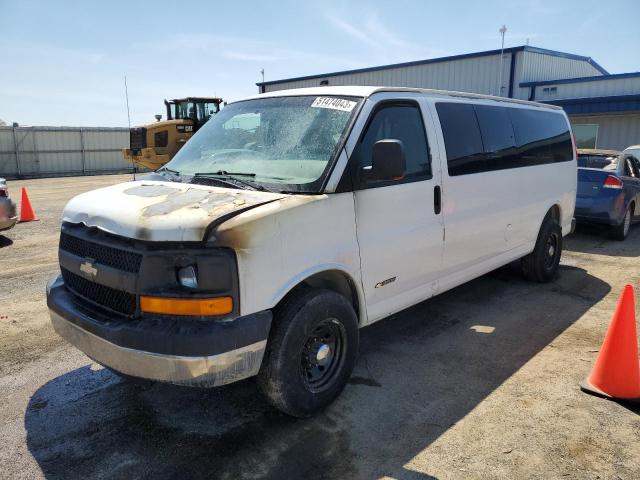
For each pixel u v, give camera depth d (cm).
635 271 716
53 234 1001
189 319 282
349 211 347
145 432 329
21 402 365
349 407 357
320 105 385
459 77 2262
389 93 397
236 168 373
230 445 315
